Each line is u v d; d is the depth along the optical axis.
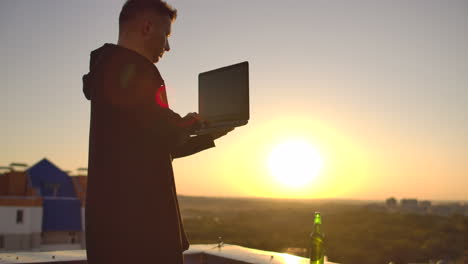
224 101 1.56
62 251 2.52
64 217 34.91
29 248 32.94
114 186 1.26
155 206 1.28
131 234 1.25
